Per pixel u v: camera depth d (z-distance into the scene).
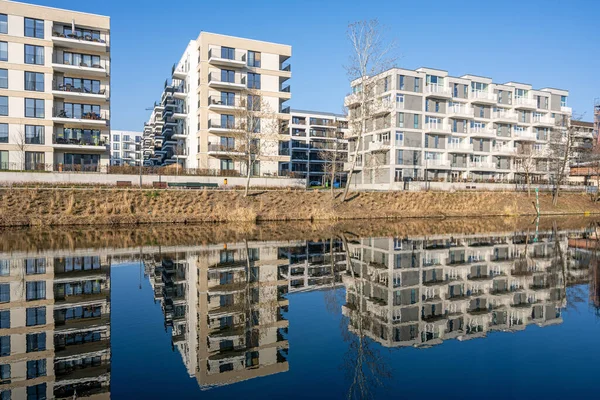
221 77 50.41
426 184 58.03
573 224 40.75
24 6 41.34
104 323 10.46
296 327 10.43
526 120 73.44
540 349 9.21
